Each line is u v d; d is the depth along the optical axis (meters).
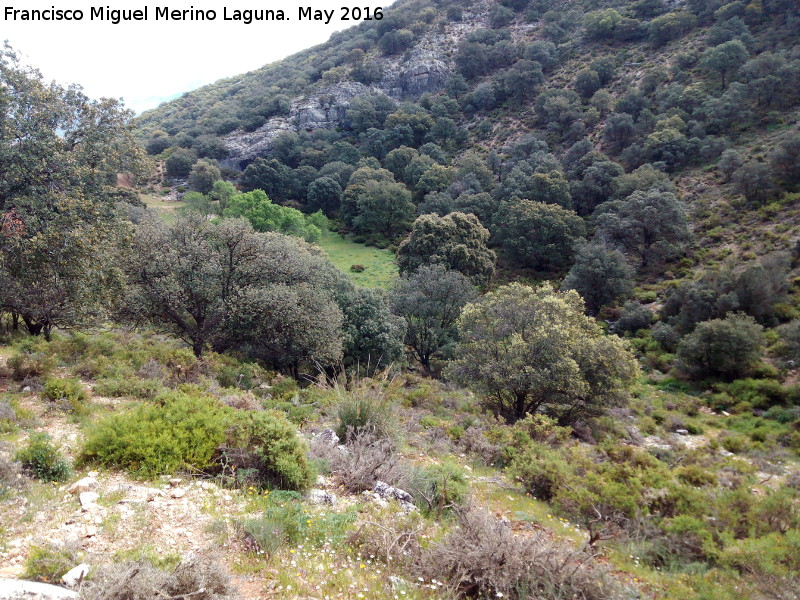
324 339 17.91
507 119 78.81
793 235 34.53
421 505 6.14
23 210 9.08
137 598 2.96
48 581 3.26
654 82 63.94
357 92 98.25
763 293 28.95
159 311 15.98
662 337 30.20
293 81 111.31
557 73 81.75
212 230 17.03
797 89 49.22
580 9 94.50
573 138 65.88
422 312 29.38
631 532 6.39
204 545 4.12
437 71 96.38
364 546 4.52
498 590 4.07
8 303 10.63
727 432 18.44
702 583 4.96
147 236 15.56
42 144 9.48
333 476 6.56
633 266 40.62
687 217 42.28
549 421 11.76
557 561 4.39
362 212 62.12
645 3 81.56
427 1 120.06
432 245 39.16
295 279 18.86
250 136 91.00
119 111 11.52
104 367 10.60
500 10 101.81
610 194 50.78
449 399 17.27
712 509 6.87
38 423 6.92
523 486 8.14
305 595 3.67
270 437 5.99
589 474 7.73
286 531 4.51
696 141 50.25
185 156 81.06
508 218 48.34
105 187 11.17
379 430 8.23
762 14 62.88
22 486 4.70
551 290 18.19
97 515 4.35
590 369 15.50
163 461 5.62
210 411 6.64
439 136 80.12
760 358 25.62
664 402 23.00
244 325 16.81
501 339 16.67
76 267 9.67
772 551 5.30
